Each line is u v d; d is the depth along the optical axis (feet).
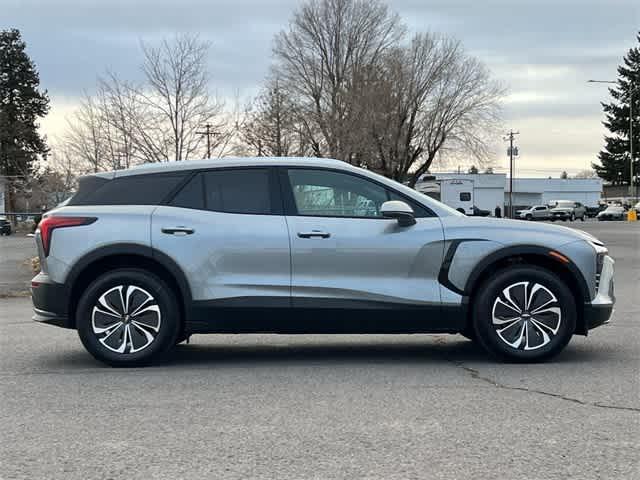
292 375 20.39
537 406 16.76
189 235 21.08
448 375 20.16
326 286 20.98
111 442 14.38
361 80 122.21
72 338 27.40
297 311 20.98
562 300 21.06
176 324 21.33
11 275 54.85
